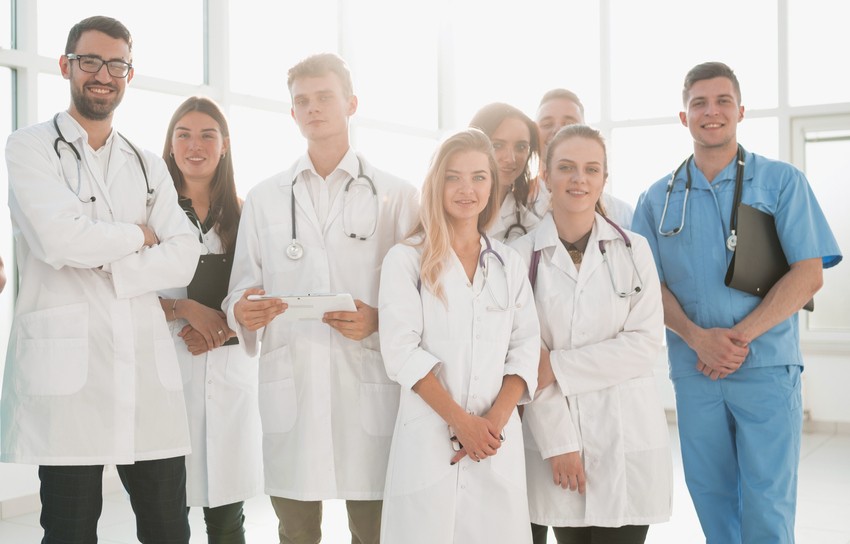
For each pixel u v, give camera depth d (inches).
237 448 106.0
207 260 106.4
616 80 266.5
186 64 197.8
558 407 88.8
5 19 163.8
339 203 94.7
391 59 262.1
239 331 92.4
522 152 107.3
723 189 106.0
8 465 163.0
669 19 258.5
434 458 80.2
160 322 88.1
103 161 86.7
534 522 90.6
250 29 212.8
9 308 165.0
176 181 111.6
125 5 182.4
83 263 80.4
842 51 239.8
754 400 102.4
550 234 93.6
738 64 250.7
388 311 84.0
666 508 90.0
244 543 109.6
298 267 94.2
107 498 177.2
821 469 192.5
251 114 211.2
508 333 85.4
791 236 103.8
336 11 239.8
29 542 147.6
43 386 81.0
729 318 104.2
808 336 241.6
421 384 80.8
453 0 283.0
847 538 142.8
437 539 79.0
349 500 96.1
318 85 93.1
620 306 91.4
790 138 245.4
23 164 81.1
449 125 283.0
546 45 273.6
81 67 82.4
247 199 98.7
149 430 85.2
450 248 85.6
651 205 112.0
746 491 102.6
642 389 90.7
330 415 91.8
